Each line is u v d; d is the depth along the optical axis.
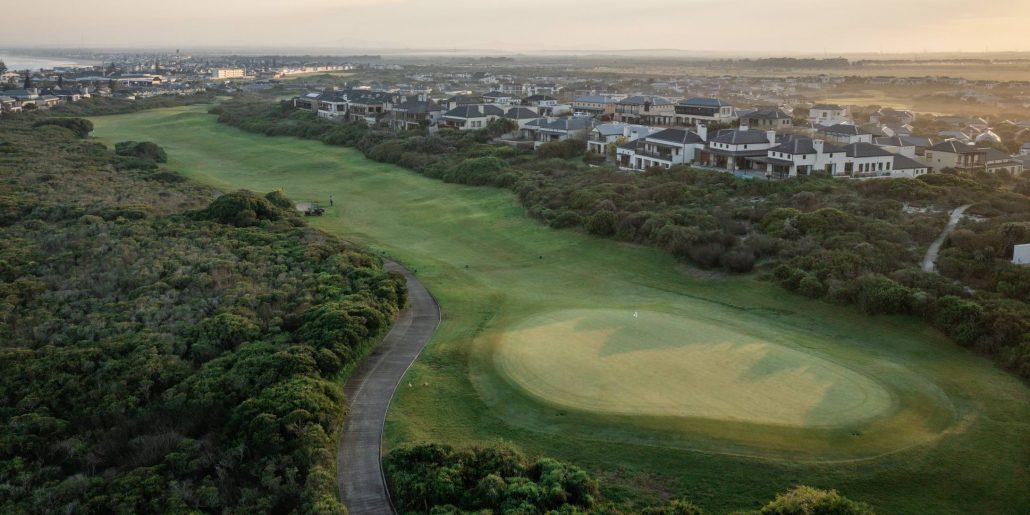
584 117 181.62
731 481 47.31
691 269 94.00
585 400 56.62
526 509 43.59
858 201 106.38
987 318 67.88
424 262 104.06
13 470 50.03
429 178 159.12
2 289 77.62
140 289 79.50
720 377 60.06
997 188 121.31
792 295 82.62
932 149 146.00
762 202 111.50
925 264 84.62
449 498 45.72
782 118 178.12
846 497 45.53
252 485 48.22
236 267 87.62
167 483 47.66
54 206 114.44
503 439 52.88
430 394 59.75
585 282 94.12
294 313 73.50
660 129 160.00
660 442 51.00
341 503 45.06
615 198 118.81
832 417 53.25
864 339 71.75
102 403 56.88
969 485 46.91
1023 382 60.53
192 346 65.25
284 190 155.25
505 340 69.62
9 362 62.59
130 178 148.00
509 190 141.62
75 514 45.00
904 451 49.50
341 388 59.75
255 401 54.22
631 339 69.06
